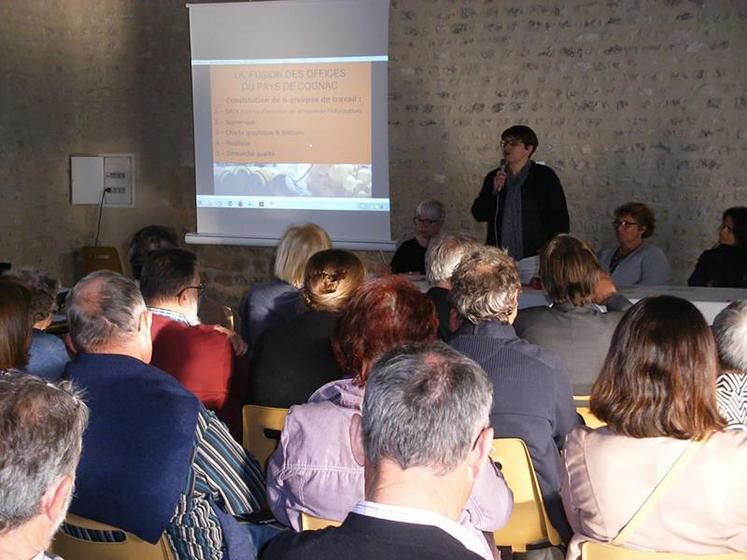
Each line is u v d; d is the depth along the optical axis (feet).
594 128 20.72
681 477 5.45
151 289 9.39
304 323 8.28
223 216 23.49
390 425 3.91
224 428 6.47
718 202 19.97
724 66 19.57
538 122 21.18
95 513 5.94
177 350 8.91
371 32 21.42
